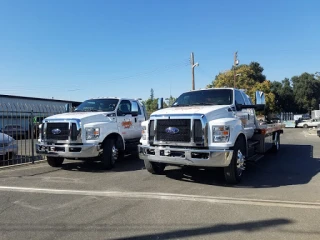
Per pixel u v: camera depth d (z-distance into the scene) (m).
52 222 4.62
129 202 5.59
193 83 34.44
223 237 4.07
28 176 8.03
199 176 7.88
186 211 5.09
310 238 4.02
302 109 73.00
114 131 9.17
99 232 4.24
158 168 8.04
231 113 7.64
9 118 10.50
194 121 6.62
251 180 7.46
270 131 10.88
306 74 73.50
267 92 49.25
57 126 8.50
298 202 5.59
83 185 6.95
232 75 50.41
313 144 17.19
